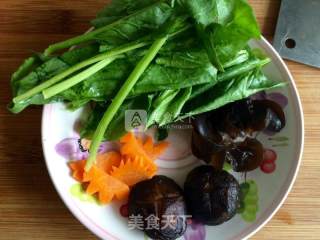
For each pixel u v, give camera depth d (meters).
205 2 0.26
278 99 0.29
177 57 0.27
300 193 0.30
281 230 0.29
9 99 0.30
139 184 0.27
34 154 0.29
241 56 0.28
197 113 0.27
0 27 0.31
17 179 0.29
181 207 0.27
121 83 0.27
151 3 0.27
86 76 0.26
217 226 0.28
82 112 0.28
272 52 0.29
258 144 0.29
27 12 0.31
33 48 0.31
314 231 0.29
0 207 0.28
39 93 0.26
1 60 0.31
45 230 0.28
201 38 0.26
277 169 0.29
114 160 0.29
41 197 0.29
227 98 0.28
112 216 0.27
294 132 0.29
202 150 0.28
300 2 0.32
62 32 0.31
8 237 0.28
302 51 0.31
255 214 0.28
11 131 0.30
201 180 0.27
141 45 0.26
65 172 0.27
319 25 0.31
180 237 0.28
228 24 0.26
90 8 0.32
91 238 0.28
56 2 0.32
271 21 0.32
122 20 0.26
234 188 0.27
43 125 0.27
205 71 0.26
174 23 0.26
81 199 0.27
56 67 0.27
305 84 0.31
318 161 0.30
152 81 0.27
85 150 0.28
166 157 0.29
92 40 0.27
